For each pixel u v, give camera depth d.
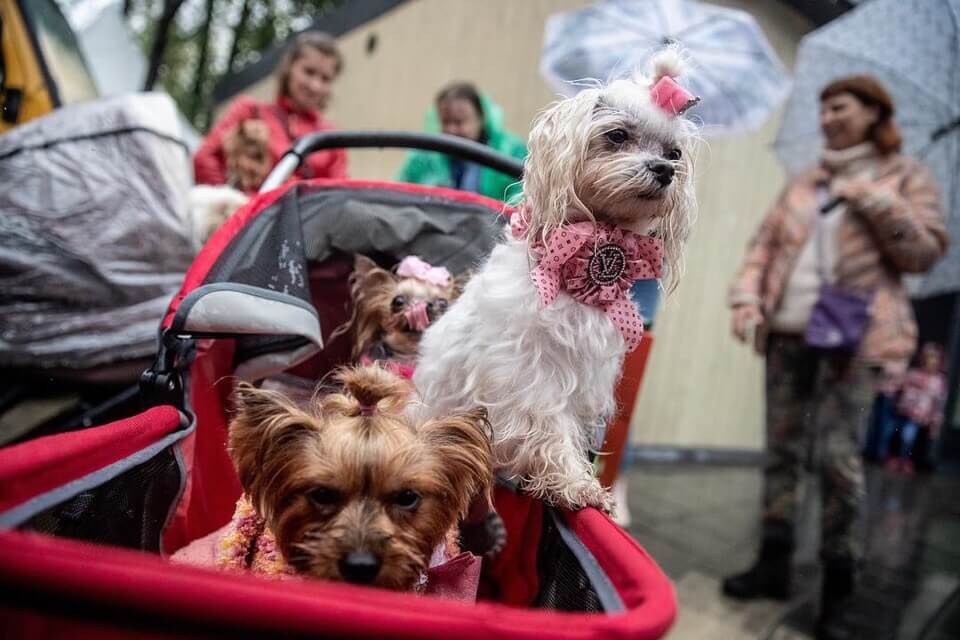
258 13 18.69
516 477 1.82
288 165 2.62
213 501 2.11
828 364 3.46
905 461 7.63
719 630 3.31
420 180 4.48
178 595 0.85
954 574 4.22
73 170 3.11
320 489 1.56
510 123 6.80
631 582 1.16
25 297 2.95
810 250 3.60
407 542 1.58
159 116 3.33
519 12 6.88
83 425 2.91
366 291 2.69
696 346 6.55
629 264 1.83
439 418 1.75
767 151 6.42
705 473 6.20
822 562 3.45
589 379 1.84
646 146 1.87
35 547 0.86
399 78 8.88
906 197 3.36
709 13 4.49
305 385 2.60
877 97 3.40
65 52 4.78
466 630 0.91
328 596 0.90
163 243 3.13
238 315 1.87
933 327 7.82
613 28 4.41
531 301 1.78
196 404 2.08
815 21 5.77
